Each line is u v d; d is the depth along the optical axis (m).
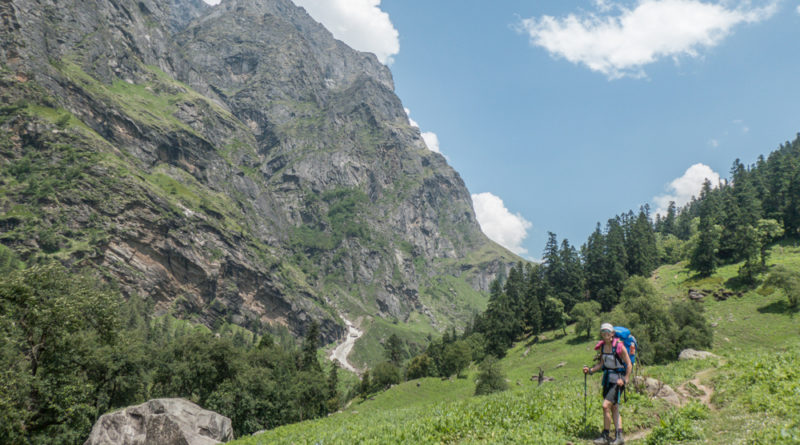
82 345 44.50
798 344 18.64
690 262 122.88
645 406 11.62
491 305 141.12
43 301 40.59
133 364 52.78
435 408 17.22
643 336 70.31
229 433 27.20
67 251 191.12
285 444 14.55
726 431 8.90
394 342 169.75
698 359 20.59
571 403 13.16
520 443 9.49
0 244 180.00
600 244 134.25
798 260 100.69
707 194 167.88
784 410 9.19
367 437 11.89
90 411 42.81
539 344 107.50
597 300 123.31
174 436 22.56
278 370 82.38
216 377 70.56
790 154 146.38
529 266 156.75
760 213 125.94
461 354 106.75
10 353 36.91
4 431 34.12
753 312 84.12
